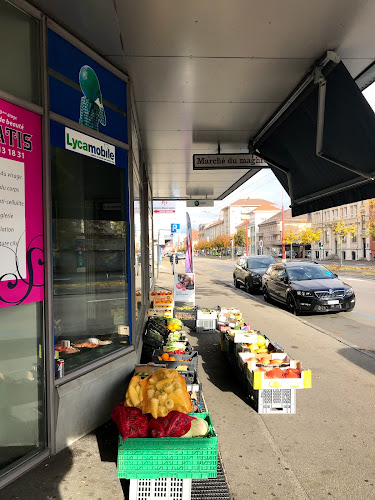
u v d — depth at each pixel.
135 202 6.39
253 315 10.88
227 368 6.22
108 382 4.16
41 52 3.57
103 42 4.30
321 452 3.62
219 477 3.20
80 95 4.12
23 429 3.29
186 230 11.30
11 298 3.16
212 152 9.50
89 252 4.28
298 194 7.85
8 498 2.87
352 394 5.04
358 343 7.90
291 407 4.49
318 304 10.95
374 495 2.98
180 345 5.35
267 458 3.52
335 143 5.71
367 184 5.74
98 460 3.38
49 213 3.55
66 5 3.58
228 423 4.25
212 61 4.91
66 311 3.86
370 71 5.45
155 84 5.56
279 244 92.69
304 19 4.06
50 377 3.50
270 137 7.70
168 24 4.03
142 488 2.88
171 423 2.91
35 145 3.46
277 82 5.60
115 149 4.78
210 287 20.28
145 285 9.52
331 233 65.81
